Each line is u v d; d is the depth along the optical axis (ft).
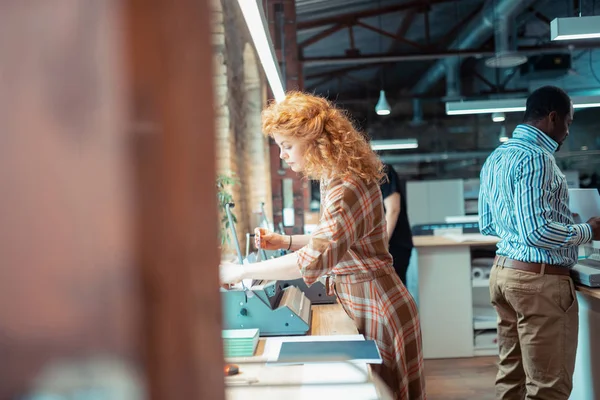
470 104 19.74
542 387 7.09
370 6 25.63
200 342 0.64
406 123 41.75
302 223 15.07
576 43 27.48
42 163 0.55
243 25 14.08
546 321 7.04
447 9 27.30
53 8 0.55
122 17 0.55
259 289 5.65
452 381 12.17
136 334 0.54
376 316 5.61
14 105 0.55
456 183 33.45
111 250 0.54
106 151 0.55
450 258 13.89
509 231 7.32
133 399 0.54
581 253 12.10
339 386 3.71
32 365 0.54
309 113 5.43
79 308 0.54
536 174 6.84
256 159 15.51
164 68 0.59
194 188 0.65
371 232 5.69
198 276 0.65
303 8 23.17
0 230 0.54
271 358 4.45
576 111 37.24
